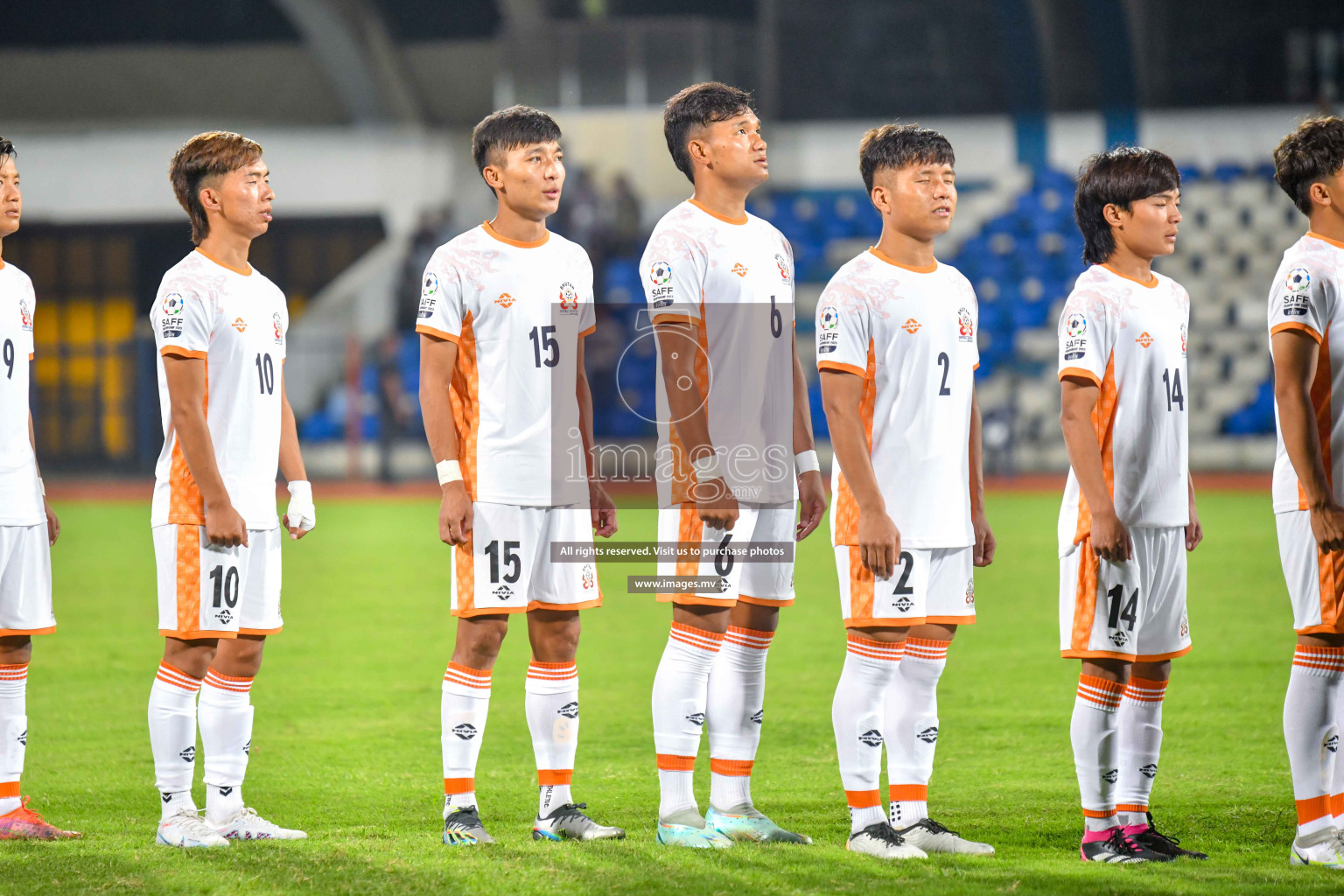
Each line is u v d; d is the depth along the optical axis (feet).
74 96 253.03
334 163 252.21
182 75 252.83
